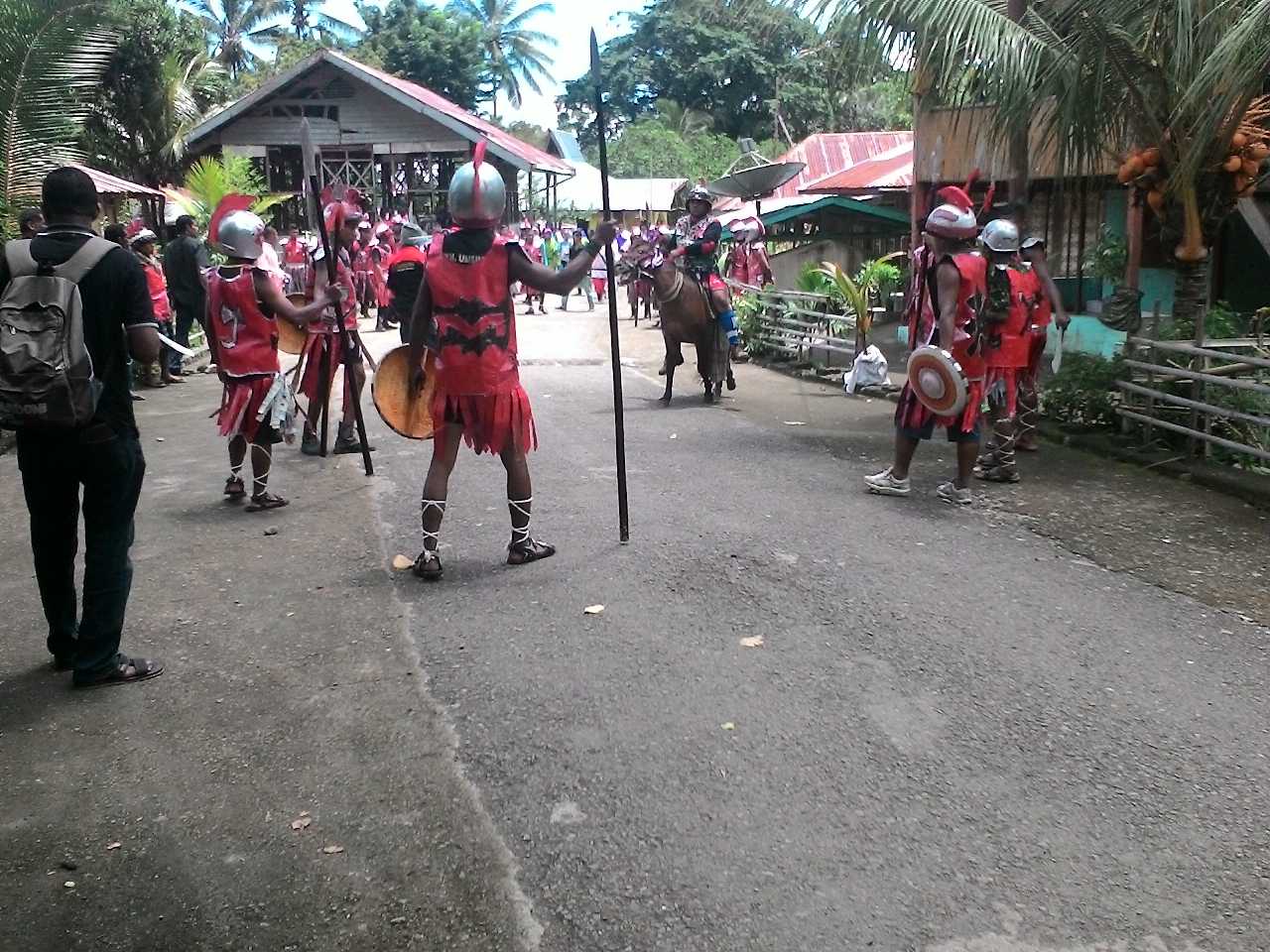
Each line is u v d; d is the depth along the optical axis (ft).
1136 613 16.89
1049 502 23.07
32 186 35.14
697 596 17.58
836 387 40.52
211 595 18.16
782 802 11.83
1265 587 17.98
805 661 15.17
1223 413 24.57
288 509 23.22
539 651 15.65
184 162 99.40
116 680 14.97
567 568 18.95
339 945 9.82
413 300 20.88
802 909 10.13
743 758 12.73
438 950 9.74
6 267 14.17
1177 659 15.24
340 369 45.70
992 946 9.64
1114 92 28.60
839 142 89.61
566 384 40.86
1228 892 10.33
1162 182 28.60
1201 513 22.24
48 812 11.90
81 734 13.56
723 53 165.48
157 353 14.62
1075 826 11.37
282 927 10.07
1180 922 9.93
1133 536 20.71
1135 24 27.12
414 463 27.09
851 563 19.06
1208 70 23.30
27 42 34.35
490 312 18.11
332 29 178.91
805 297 44.70
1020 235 25.36
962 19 26.96
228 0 153.28
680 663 15.15
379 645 16.03
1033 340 26.73
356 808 11.89
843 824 11.43
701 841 11.18
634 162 154.40
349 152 103.86
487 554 19.92
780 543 20.11
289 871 10.86
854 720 13.57
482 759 12.82
